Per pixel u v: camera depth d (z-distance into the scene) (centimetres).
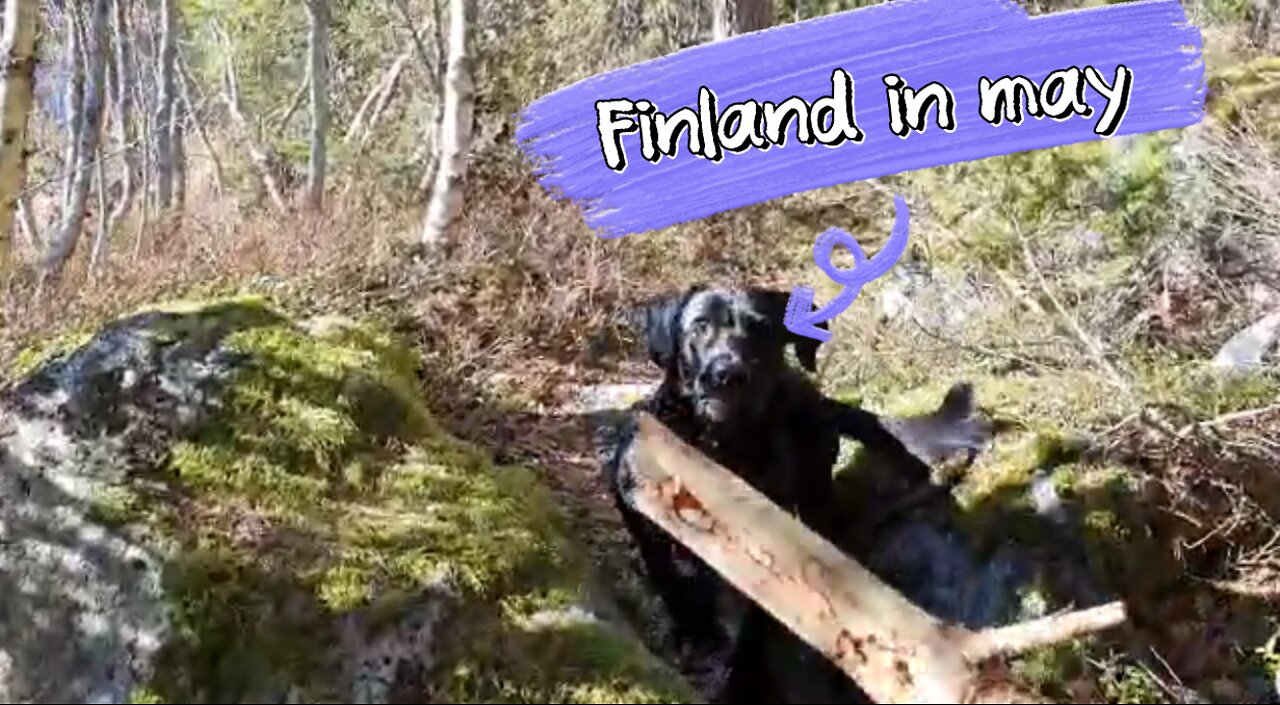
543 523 193
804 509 212
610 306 299
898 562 212
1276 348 224
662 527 190
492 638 171
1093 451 211
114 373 196
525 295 287
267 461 188
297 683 164
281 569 172
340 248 293
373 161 522
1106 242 252
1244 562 202
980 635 174
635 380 277
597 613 180
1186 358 231
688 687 173
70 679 167
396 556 177
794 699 195
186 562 171
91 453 185
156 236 409
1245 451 208
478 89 412
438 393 238
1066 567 200
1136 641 196
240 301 219
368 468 192
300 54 765
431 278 279
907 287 272
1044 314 231
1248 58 274
